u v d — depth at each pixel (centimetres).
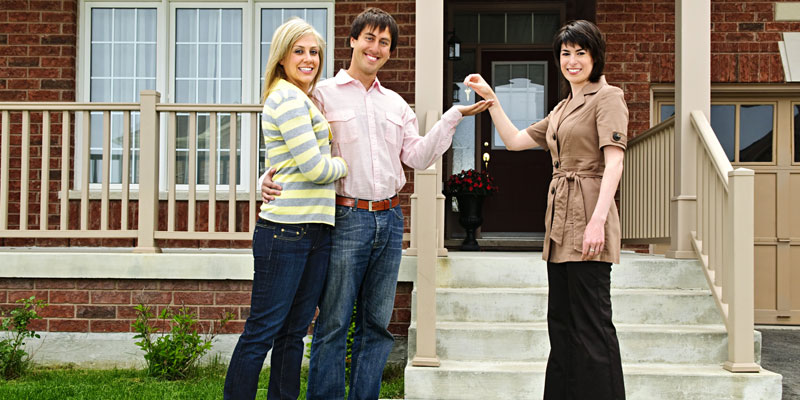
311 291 269
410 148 293
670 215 489
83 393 391
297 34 266
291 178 262
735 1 657
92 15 621
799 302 667
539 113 719
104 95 618
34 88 603
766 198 673
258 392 402
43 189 478
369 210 277
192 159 477
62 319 472
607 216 286
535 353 404
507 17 727
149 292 471
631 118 652
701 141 456
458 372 380
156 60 620
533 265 450
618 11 656
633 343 403
